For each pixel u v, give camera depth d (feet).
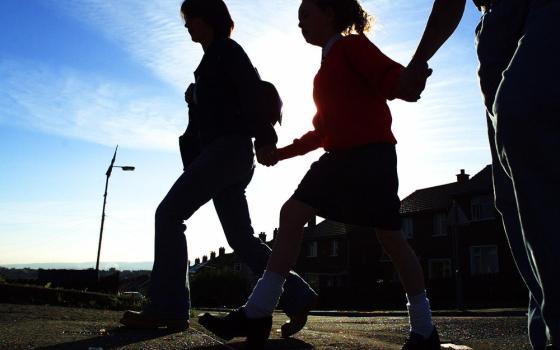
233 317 7.05
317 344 9.06
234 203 11.55
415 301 7.64
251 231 11.62
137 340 8.70
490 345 9.93
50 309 15.70
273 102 10.46
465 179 105.81
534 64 4.69
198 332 10.14
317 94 7.85
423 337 7.62
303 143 9.48
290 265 7.19
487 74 6.02
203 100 10.82
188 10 11.52
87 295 19.07
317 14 8.19
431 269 99.55
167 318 10.35
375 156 7.20
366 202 7.12
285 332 10.50
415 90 6.64
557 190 4.48
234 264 193.98
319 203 7.19
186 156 12.25
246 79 10.30
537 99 4.56
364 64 7.22
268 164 9.89
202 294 151.84
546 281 4.45
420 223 103.19
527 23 5.13
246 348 7.11
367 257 120.78
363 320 21.31
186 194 10.50
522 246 5.80
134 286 227.20
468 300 75.36
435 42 6.37
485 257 88.99
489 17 6.01
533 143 4.57
